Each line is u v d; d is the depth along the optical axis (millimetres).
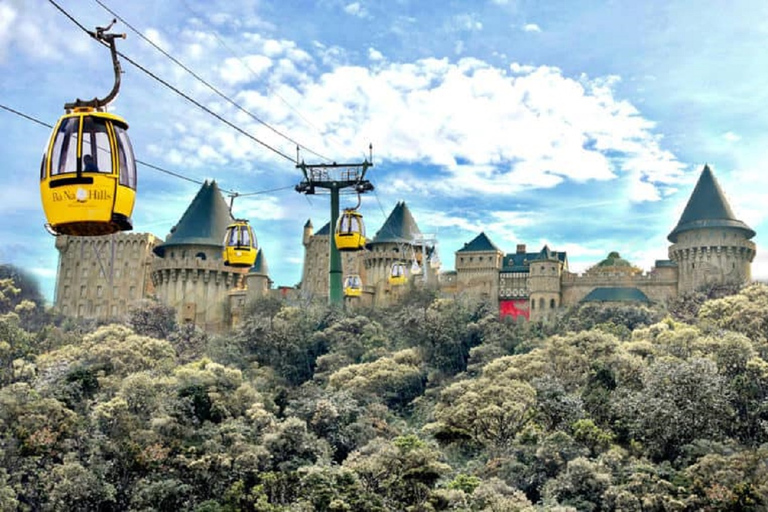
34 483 67875
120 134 20578
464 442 80188
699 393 76438
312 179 100875
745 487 61531
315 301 145375
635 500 63062
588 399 83250
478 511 62312
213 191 164875
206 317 153250
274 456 74500
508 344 117938
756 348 93000
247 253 55188
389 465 67875
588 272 153625
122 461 70188
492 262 156375
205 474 69812
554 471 72000
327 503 63812
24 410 71312
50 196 20172
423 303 139375
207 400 82750
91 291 167875
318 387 102688
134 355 102188
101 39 21125
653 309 137000
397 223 167625
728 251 145625
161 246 158250
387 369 105562
